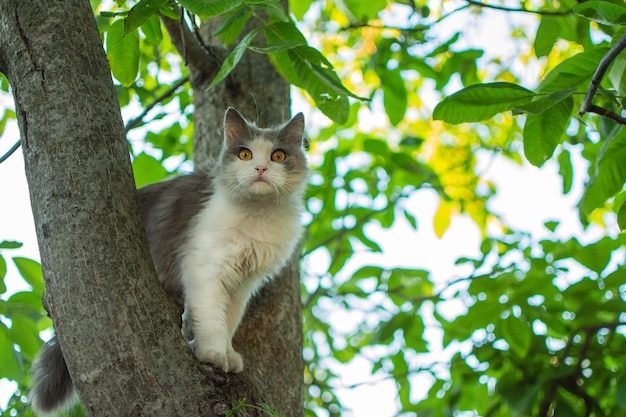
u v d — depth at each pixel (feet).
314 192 21.58
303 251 22.04
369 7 21.50
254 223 13.70
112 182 10.03
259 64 16.31
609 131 13.61
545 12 15.65
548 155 11.85
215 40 16.67
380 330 19.54
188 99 20.16
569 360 17.57
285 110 16.53
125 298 9.52
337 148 24.36
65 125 9.92
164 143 20.57
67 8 10.50
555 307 17.46
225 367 11.98
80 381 9.30
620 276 17.01
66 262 9.46
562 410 15.81
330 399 24.31
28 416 15.15
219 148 15.42
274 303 13.96
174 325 9.91
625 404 15.05
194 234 13.47
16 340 15.42
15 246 14.78
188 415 9.30
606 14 10.81
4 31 10.41
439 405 17.67
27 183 10.07
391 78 20.80
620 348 17.43
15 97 10.21
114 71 13.76
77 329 9.30
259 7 13.15
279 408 12.61
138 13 10.78
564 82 11.62
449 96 11.13
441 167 28.68
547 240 18.43
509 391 16.44
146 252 10.18
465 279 18.38
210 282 12.96
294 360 13.56
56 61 10.14
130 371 9.25
